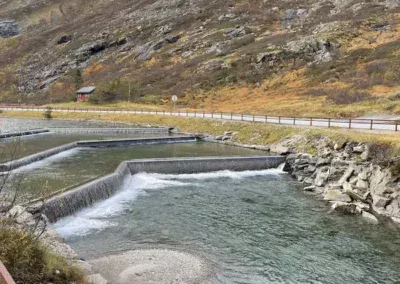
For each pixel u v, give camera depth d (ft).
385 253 73.05
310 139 148.77
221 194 110.32
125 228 82.43
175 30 549.95
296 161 136.36
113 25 643.04
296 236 80.28
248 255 71.00
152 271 63.10
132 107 342.23
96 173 115.55
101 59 544.21
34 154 138.21
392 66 277.85
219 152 163.63
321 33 394.93
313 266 67.46
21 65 598.75
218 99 332.80
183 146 183.52
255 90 333.42
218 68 389.60
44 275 44.21
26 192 90.84
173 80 398.62
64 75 525.34
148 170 132.98
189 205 99.76
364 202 99.71
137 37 567.59
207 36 487.20
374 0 472.85
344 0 507.71
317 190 113.70
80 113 332.80
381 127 148.87
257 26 491.72
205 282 60.59
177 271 63.57
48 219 78.59
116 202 101.09
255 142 180.45
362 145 118.83
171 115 271.49
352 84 274.57
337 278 63.77
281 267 66.80
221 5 594.24
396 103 204.23
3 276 29.86
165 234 79.66
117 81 399.44
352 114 206.80
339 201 101.09
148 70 448.24
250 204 101.19
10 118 335.06
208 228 83.66
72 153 156.66
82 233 79.00
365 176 104.58
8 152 145.28
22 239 44.42
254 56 384.68
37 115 345.10
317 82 306.96
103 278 55.83
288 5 552.41
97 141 177.17
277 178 131.13
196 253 71.00
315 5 526.57
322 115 218.79
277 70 357.41
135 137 205.26
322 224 87.15
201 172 137.49
